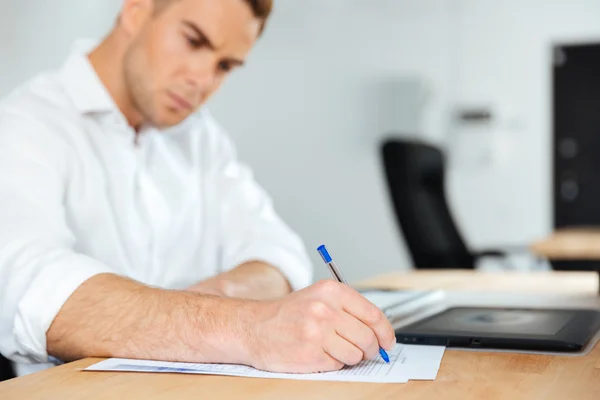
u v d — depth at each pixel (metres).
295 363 0.72
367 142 6.66
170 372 0.74
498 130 6.55
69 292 0.86
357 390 0.66
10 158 1.16
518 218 6.54
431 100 6.64
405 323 0.97
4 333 0.92
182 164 1.59
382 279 1.78
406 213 2.57
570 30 6.43
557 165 6.66
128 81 1.31
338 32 6.70
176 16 1.24
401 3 6.63
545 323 0.93
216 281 1.23
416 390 0.65
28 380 0.71
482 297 1.32
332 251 6.73
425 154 2.69
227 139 1.74
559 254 2.71
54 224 1.07
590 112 6.56
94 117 1.35
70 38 5.29
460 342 0.84
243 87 6.85
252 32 1.26
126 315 0.83
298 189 6.80
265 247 1.42
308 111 6.76
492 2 6.53
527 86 6.51
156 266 1.48
